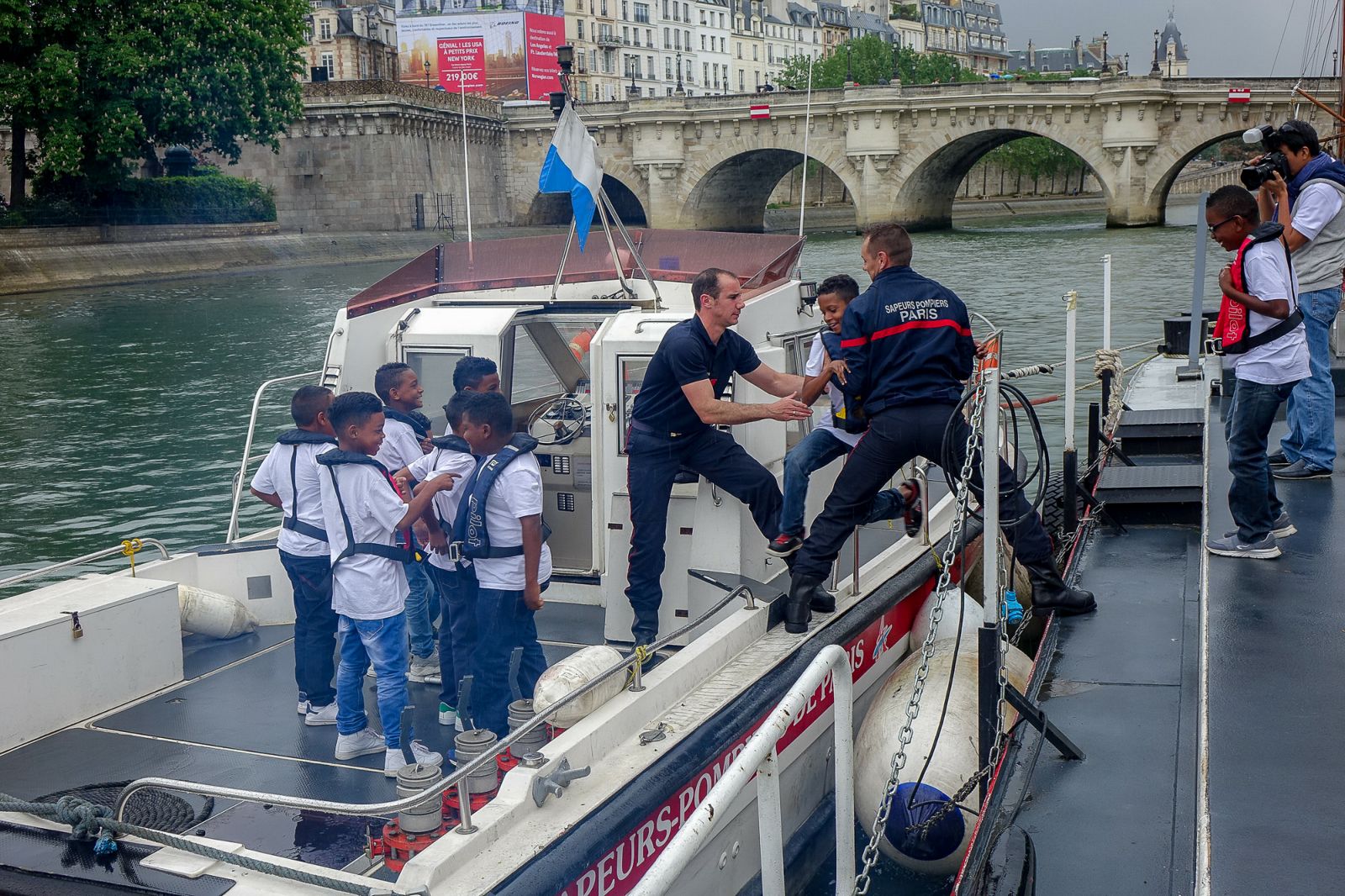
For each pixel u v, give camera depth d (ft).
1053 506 34.96
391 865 13.67
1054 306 108.06
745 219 277.03
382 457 19.01
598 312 21.53
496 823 12.50
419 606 19.74
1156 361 49.34
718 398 18.08
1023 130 225.35
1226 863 10.55
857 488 17.44
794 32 458.50
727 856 16.20
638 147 243.40
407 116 222.28
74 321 115.24
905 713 18.02
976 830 13.64
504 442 17.08
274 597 22.59
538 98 268.41
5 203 166.81
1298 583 17.42
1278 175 21.11
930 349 16.67
